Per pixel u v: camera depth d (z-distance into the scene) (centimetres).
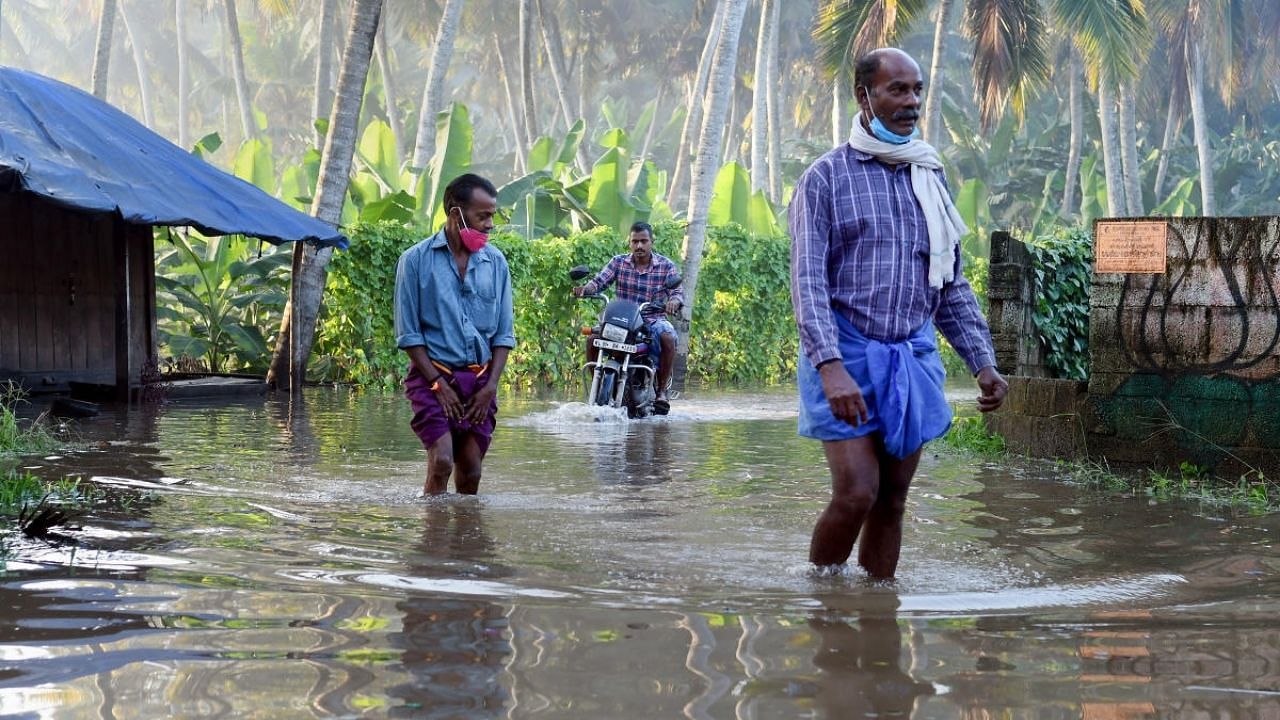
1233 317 698
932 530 514
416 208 1631
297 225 1290
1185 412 713
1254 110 5084
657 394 1120
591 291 1130
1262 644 307
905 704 254
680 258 1858
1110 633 318
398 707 247
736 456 786
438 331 579
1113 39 2375
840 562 415
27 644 291
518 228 1870
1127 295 729
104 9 2683
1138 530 515
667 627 318
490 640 301
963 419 970
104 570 379
